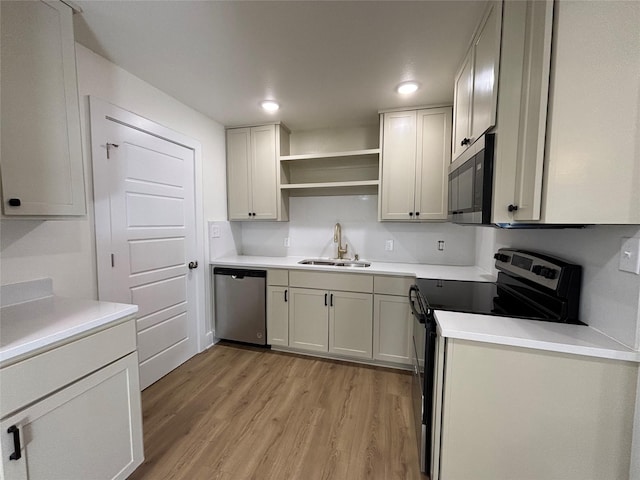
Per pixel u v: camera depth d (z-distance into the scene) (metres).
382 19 1.41
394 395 2.04
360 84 2.07
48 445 0.98
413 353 1.97
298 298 2.61
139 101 2.01
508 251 1.70
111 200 1.84
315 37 1.55
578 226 1.17
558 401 1.02
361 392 2.08
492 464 1.11
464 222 1.51
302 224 3.20
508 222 1.12
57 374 1.00
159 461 1.48
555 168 0.94
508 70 1.10
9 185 1.11
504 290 1.70
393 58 1.74
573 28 0.91
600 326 1.07
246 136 2.96
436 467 1.23
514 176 1.10
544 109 0.95
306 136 3.12
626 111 0.89
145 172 2.09
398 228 2.91
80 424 1.08
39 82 1.19
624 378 0.95
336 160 3.04
